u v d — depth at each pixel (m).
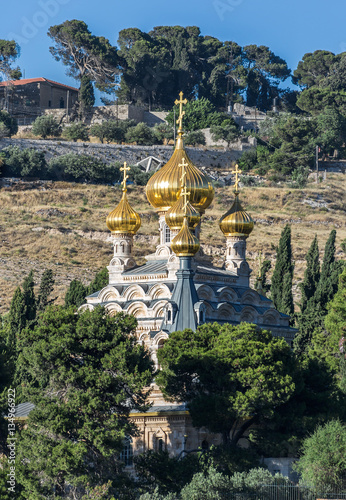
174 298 157.88
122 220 178.25
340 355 180.38
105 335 135.12
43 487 123.88
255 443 140.62
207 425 137.00
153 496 121.69
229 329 146.00
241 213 180.12
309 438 133.88
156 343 154.75
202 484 121.25
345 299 190.75
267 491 122.00
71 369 131.38
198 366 139.00
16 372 166.25
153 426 142.50
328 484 126.75
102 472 127.25
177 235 159.50
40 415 127.12
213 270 176.25
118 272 176.75
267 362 138.25
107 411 130.88
